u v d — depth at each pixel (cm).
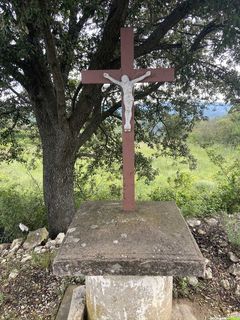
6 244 478
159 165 1053
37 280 372
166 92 624
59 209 505
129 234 257
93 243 246
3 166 1030
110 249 238
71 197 512
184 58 467
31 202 608
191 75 514
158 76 284
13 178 898
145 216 291
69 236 260
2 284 372
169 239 250
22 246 461
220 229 464
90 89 444
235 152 909
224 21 371
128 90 284
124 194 304
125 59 283
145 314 263
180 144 698
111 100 600
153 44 436
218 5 338
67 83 546
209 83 591
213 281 367
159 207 321
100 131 693
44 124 503
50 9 315
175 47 483
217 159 719
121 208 315
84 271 228
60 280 368
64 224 508
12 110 618
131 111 285
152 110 651
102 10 377
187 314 309
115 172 726
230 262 394
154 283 261
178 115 670
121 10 402
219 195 589
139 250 236
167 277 274
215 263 395
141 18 484
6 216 548
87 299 281
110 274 228
